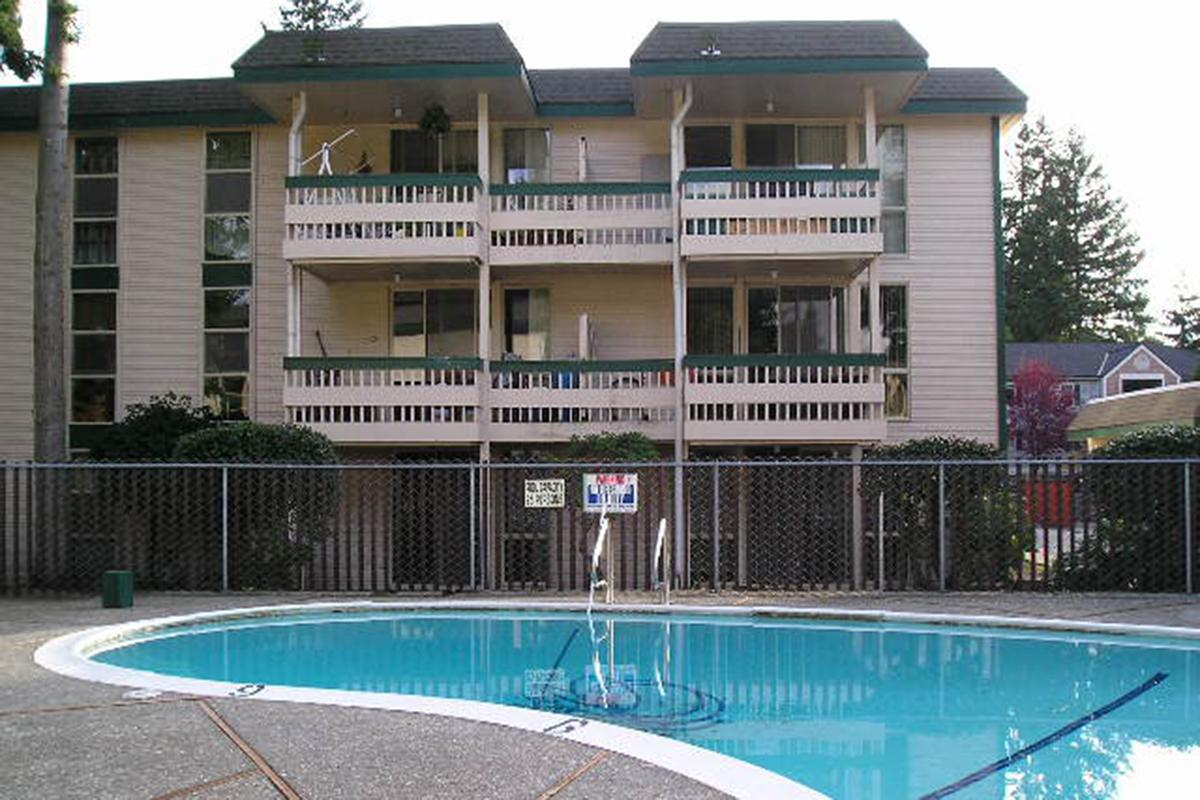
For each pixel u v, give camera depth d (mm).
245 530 14008
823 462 13477
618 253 18141
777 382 17000
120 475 13773
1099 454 14734
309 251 17750
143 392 20062
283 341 19938
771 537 13914
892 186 19656
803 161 19703
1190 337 77562
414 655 10391
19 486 14852
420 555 14227
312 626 11914
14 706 7168
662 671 9594
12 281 20422
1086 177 70188
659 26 17984
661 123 19797
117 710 7043
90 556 13875
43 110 16531
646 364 17578
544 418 17641
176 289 20156
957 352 19438
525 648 10719
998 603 12586
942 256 19562
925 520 13742
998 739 7234
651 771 5629
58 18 16547
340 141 20031
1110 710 8062
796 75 17453
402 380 17391
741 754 6879
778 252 17359
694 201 17422
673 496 15117
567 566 16000
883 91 18203
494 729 6516
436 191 17766
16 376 20344
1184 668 9633
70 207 20312
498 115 19562
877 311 17484
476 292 19891
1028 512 13641
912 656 10195
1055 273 68500
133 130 20219
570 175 19875
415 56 17594
